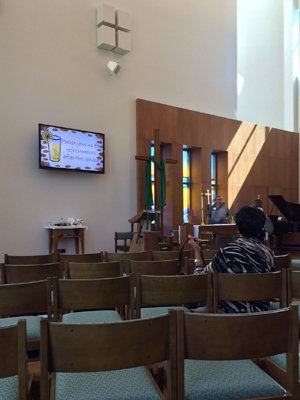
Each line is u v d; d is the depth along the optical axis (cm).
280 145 1211
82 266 305
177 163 946
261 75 1336
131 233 753
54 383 167
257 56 1350
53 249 730
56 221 754
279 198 915
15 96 711
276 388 155
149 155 861
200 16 1029
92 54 816
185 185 1017
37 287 231
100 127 823
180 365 145
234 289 232
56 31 764
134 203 871
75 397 146
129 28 848
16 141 710
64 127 759
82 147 771
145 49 908
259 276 232
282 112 1280
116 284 230
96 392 149
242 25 1389
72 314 256
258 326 149
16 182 708
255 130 1139
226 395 151
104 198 825
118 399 146
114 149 843
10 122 704
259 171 1145
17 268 312
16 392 150
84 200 796
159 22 938
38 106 737
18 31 716
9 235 697
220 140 1044
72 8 788
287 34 1274
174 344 146
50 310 234
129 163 866
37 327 235
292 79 1264
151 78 916
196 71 1012
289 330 154
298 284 248
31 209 724
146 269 314
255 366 173
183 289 237
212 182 1078
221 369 168
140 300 234
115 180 843
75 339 138
